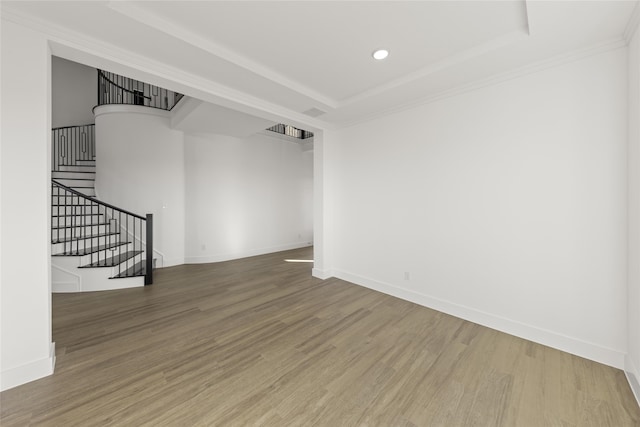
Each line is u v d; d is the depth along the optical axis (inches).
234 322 112.4
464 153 115.1
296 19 76.6
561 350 91.5
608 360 83.0
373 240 154.0
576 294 89.2
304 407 65.9
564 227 91.2
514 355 88.7
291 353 89.4
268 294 146.3
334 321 113.7
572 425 61.1
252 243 249.9
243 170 242.2
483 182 109.7
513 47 85.1
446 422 61.7
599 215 84.8
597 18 71.4
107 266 153.3
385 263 148.0
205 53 89.2
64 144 251.6
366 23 78.2
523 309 100.3
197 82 106.3
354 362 84.6
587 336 87.2
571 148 89.4
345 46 90.0
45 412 63.0
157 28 76.6
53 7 68.4
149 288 156.0
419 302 132.3
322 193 171.5
